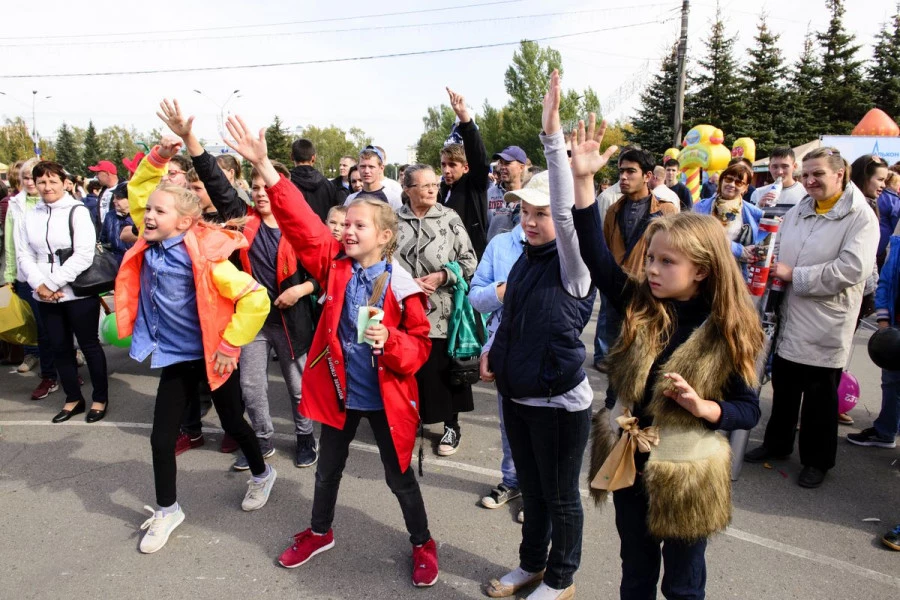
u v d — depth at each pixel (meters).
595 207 2.03
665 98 28.50
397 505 3.33
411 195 3.72
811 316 3.49
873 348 3.17
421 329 2.57
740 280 1.79
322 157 68.12
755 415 1.81
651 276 1.85
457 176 4.50
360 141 75.88
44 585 2.63
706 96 28.56
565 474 2.36
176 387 2.92
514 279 2.41
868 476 3.72
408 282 2.57
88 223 4.36
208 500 3.37
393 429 2.54
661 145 28.48
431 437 4.27
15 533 3.03
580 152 2.00
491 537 3.04
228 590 2.61
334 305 2.58
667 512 1.80
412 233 3.73
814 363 3.49
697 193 11.50
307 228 2.59
